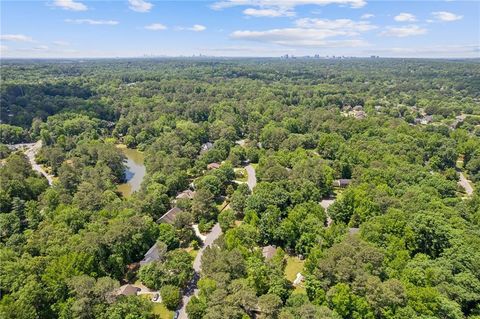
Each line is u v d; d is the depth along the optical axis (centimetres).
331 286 7050
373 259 7369
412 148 16150
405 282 7069
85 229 9062
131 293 7544
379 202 10362
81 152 16600
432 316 6269
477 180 14925
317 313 6184
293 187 11731
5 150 17638
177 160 15225
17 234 8862
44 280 6900
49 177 15338
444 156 16088
